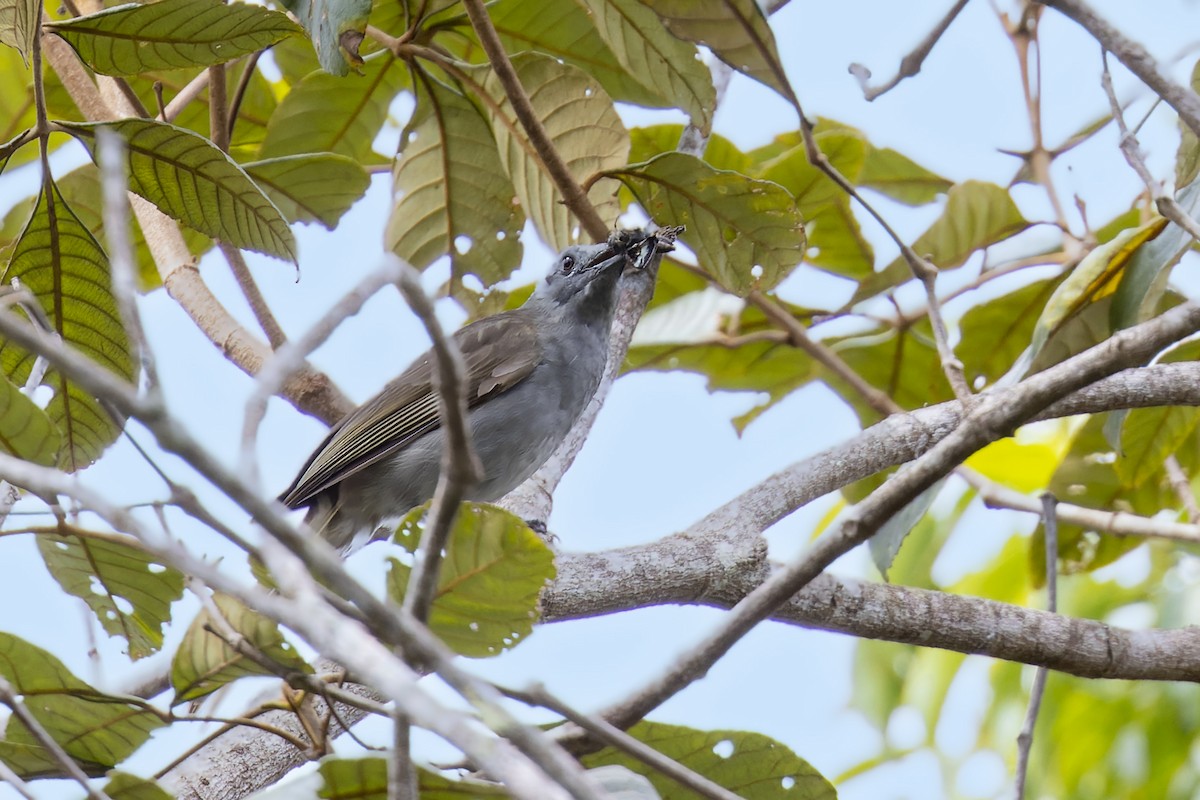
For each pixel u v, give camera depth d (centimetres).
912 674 1340
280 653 607
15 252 796
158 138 787
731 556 843
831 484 916
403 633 414
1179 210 736
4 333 379
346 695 596
